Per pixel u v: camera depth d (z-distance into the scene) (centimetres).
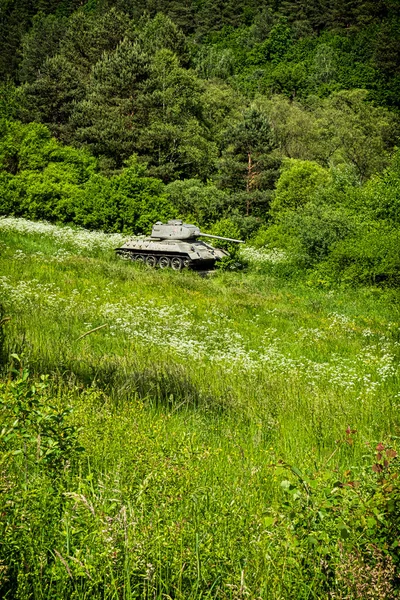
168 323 1568
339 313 2122
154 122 4794
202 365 1130
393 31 8625
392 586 303
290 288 2527
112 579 276
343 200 3164
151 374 870
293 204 3688
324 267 2609
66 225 3416
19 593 272
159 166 4634
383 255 2489
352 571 296
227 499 382
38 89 5428
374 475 369
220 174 4231
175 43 7006
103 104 5022
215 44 10131
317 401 872
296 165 3909
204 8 10944
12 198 3431
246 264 2884
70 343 1091
